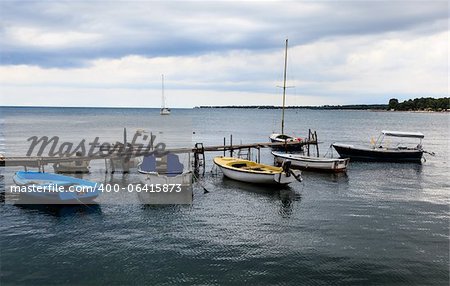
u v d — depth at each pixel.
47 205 22.91
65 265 15.13
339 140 72.12
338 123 140.38
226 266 15.16
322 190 27.89
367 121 157.38
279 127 112.06
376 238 18.11
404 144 66.31
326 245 17.27
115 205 23.22
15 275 14.32
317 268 15.03
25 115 173.75
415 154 41.91
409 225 19.98
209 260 15.66
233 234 18.55
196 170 34.38
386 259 15.83
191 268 14.97
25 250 16.48
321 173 34.62
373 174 34.84
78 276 14.29
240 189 27.77
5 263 15.26
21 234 18.31
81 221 20.25
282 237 18.19
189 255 16.11
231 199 24.98
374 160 42.19
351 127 116.06
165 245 17.12
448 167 39.47
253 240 17.80
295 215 21.62
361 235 18.48
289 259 15.80
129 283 13.84
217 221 20.45
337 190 27.92
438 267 15.14
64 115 179.88
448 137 81.56
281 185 28.58
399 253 16.44
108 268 14.91
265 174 27.81
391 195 26.56
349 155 43.06
